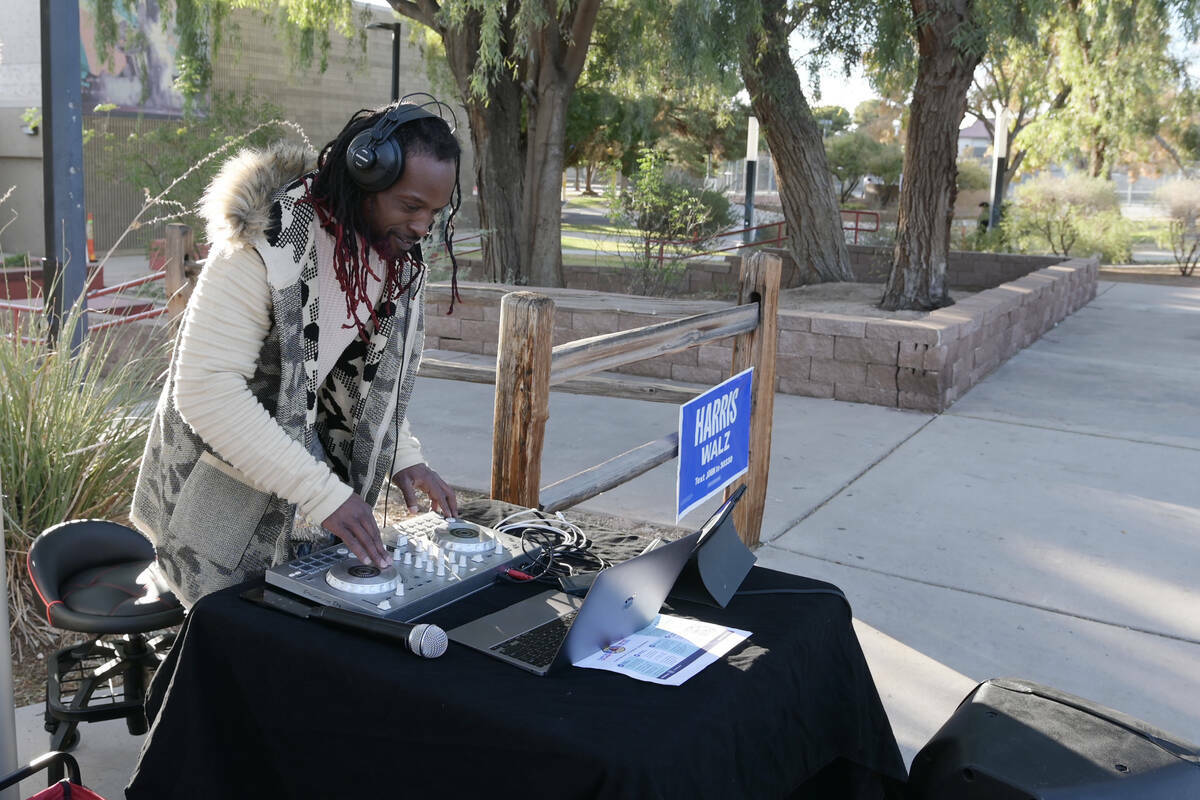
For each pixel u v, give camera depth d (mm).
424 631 1777
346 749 1791
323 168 1988
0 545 2084
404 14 12695
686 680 1775
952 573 4711
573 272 15656
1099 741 2031
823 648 2082
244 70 20844
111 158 17344
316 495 1964
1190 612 4363
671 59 12086
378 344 2197
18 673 3424
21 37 18125
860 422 7562
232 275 1940
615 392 4402
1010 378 9336
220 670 1933
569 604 2051
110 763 2893
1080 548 5086
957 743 2088
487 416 7418
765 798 1833
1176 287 17312
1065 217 21422
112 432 4137
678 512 3812
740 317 4543
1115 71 20734
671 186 14836
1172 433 7441
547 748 1570
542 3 11477
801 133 13969
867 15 13258
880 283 15180
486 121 12578
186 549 2156
